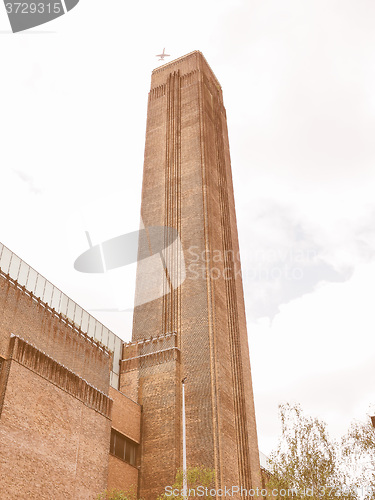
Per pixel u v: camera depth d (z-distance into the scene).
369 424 39.09
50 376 33.09
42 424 31.11
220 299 53.62
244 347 56.53
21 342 31.56
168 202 61.16
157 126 70.62
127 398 43.50
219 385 45.78
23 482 28.45
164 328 50.91
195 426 43.47
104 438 36.72
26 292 34.66
